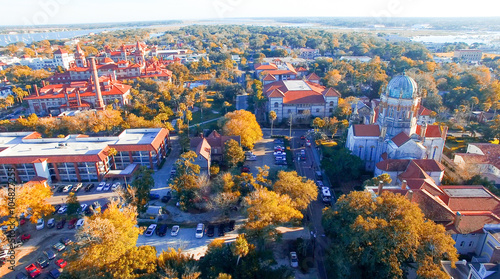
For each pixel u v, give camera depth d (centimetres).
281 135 18825
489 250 8681
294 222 9738
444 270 7944
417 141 12925
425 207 9419
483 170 13588
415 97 12888
